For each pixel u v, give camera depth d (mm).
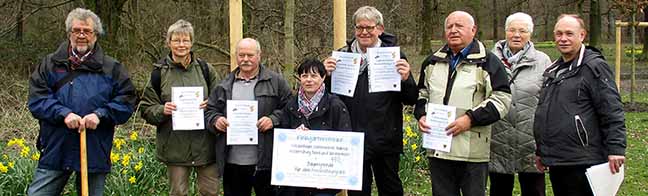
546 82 4723
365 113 5191
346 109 5004
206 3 13352
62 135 4703
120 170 6414
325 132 4898
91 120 4590
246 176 5160
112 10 12664
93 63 4703
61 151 4723
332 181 4926
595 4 25766
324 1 13031
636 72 22656
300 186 4965
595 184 4344
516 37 5332
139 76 12133
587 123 4457
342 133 4891
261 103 5004
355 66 5184
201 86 5105
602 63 4457
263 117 4969
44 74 4695
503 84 4703
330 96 5000
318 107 4926
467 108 4742
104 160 4820
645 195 6992
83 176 4672
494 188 5680
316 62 4930
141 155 6836
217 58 13039
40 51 13820
